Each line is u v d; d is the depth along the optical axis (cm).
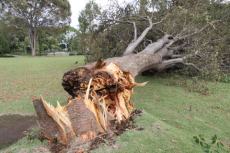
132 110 617
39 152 464
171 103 804
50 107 487
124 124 545
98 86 550
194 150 500
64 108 501
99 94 555
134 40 1027
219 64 1095
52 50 4772
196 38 1061
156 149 480
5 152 493
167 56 1067
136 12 1114
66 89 569
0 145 534
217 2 1118
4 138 566
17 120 661
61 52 4444
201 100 861
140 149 472
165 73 1152
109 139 489
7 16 4091
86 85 548
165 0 1109
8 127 619
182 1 1086
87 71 559
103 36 1122
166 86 988
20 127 619
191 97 880
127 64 744
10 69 1507
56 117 474
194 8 1039
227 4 1123
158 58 945
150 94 877
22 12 4078
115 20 1110
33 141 505
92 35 1155
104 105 533
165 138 518
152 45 998
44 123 490
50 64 1766
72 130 479
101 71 559
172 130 557
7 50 3791
